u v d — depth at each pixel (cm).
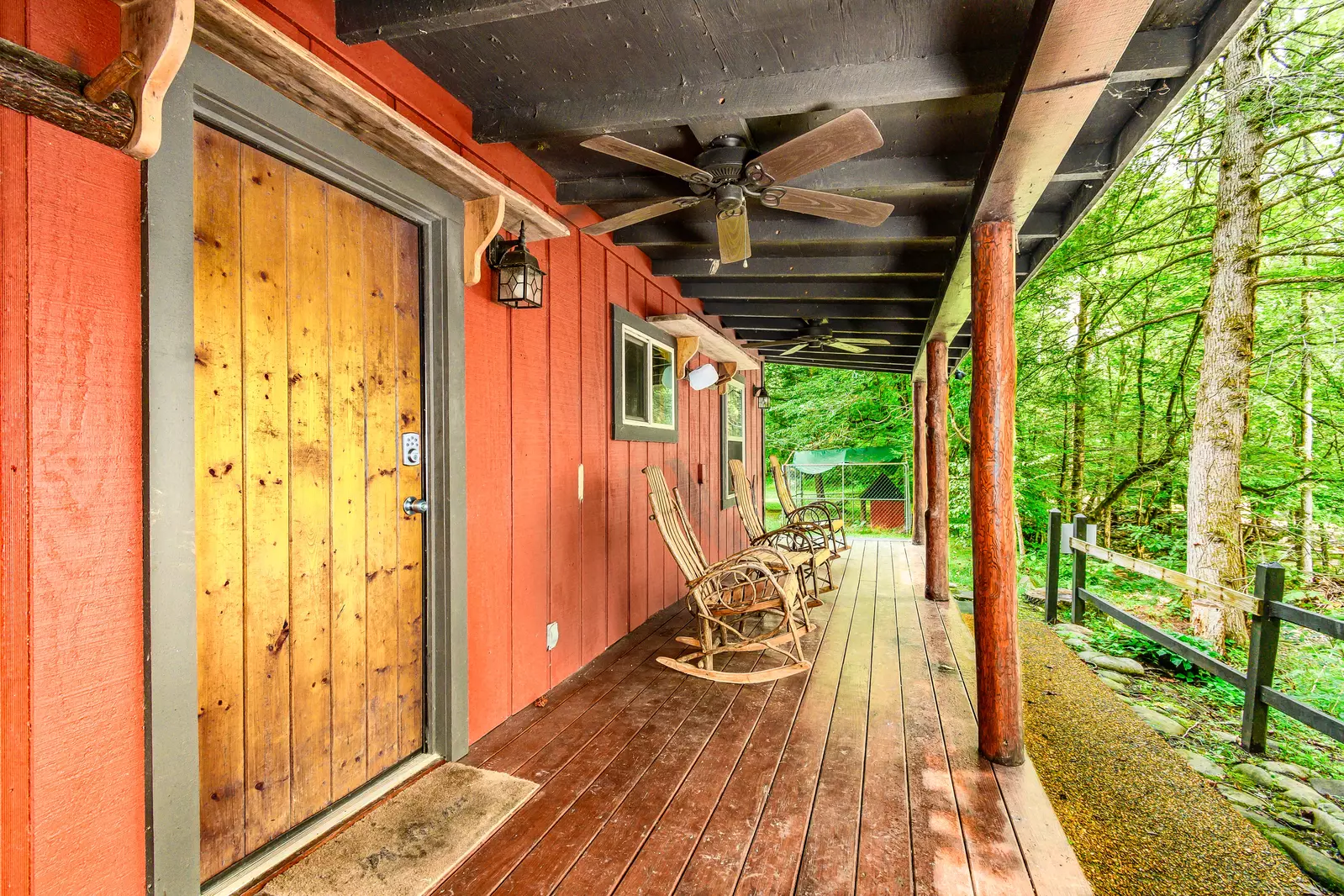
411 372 224
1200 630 649
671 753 238
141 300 135
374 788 203
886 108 231
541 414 303
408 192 206
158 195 135
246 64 147
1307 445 778
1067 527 653
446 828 185
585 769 224
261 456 167
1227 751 365
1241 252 665
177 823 140
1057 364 1012
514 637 277
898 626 427
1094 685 405
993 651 236
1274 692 342
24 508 117
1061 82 153
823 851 178
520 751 238
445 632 229
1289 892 221
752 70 210
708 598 348
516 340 280
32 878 118
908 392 1351
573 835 184
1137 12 126
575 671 335
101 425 129
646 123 225
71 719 124
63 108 117
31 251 118
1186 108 723
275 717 171
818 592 518
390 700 214
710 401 639
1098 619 634
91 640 127
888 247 397
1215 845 243
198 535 151
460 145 239
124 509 133
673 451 517
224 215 157
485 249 250
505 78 222
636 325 414
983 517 239
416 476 227
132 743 134
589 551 355
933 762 234
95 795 127
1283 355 762
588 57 207
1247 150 657
